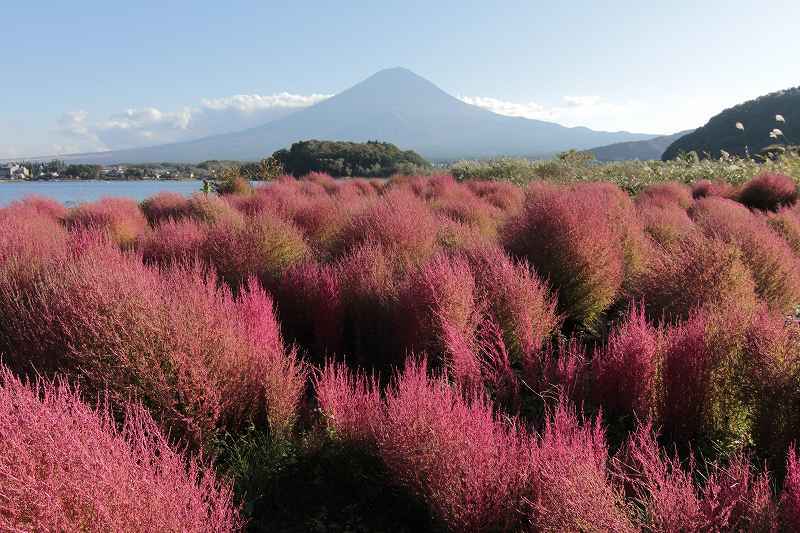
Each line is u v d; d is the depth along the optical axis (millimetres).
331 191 15516
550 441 2223
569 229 4859
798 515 1891
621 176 16375
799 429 2742
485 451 2172
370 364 4055
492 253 4742
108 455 1754
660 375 3164
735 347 3143
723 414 3059
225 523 1991
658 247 5508
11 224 5910
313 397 3318
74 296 2922
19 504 1577
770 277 4625
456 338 3406
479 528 2064
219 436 2811
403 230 5684
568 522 1877
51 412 1842
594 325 4770
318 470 2764
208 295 3455
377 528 2420
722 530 1901
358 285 4562
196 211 9055
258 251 5289
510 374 3336
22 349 2855
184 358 2650
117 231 8258
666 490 1966
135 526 1644
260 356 3033
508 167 20953
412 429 2285
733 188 12469
